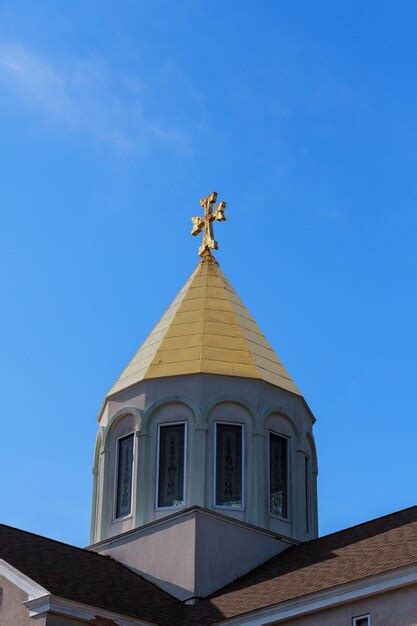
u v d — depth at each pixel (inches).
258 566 1991.9
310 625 1636.3
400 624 1549.0
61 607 1679.4
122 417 2134.6
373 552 1755.7
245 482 2057.1
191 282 2303.2
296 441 2149.4
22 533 1958.7
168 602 1881.2
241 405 2095.2
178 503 2031.3
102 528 2090.3
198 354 2130.9
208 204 2421.3
